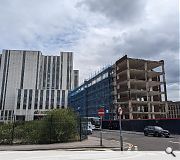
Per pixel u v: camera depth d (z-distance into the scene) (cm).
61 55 16188
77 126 2344
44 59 15888
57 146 1766
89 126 3734
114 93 6988
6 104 13962
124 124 5169
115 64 7062
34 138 2048
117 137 3008
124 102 6350
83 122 2541
